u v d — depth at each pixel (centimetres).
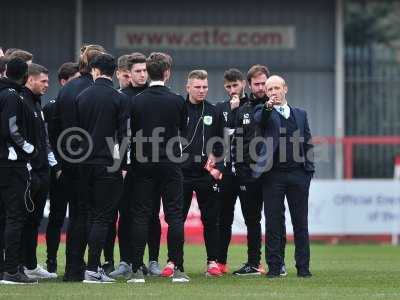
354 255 5516
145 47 8119
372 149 7631
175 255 3519
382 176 7606
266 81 3669
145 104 3488
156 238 3878
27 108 3397
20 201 3375
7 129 3338
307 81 8169
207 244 3847
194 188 3828
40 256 4719
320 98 8162
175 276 3519
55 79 8038
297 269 3741
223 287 3334
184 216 3869
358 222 6806
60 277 3700
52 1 8044
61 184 3719
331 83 8162
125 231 3806
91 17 8075
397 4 8138
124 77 3831
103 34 8094
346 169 7400
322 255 5503
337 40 8106
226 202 3950
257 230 3903
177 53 8125
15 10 8038
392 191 6806
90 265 3447
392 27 8131
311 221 6812
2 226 3484
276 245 3691
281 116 3641
